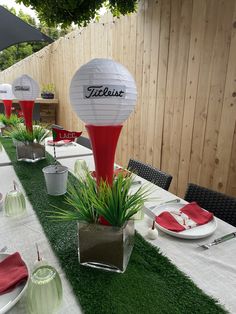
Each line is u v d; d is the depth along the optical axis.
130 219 0.61
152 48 2.14
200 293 0.52
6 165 1.38
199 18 1.68
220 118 1.63
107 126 0.57
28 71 4.80
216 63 1.61
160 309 0.47
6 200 0.82
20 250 0.65
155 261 0.61
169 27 1.94
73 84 0.55
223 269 0.60
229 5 1.48
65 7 1.63
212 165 1.73
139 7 2.20
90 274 0.56
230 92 1.54
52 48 4.02
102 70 0.53
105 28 2.73
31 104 1.36
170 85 2.00
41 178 1.16
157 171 1.29
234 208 0.94
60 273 0.57
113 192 0.58
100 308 0.47
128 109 0.58
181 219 0.79
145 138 2.38
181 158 1.98
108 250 0.57
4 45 2.31
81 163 1.20
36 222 0.79
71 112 3.69
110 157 0.60
